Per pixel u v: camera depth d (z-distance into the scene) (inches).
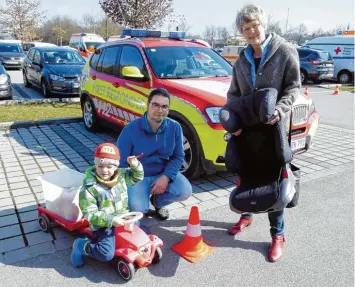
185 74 203.9
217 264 115.5
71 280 106.3
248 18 103.8
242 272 111.7
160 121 125.6
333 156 228.7
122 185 113.3
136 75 198.4
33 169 196.2
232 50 825.5
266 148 112.1
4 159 212.4
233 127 108.4
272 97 100.5
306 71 712.4
